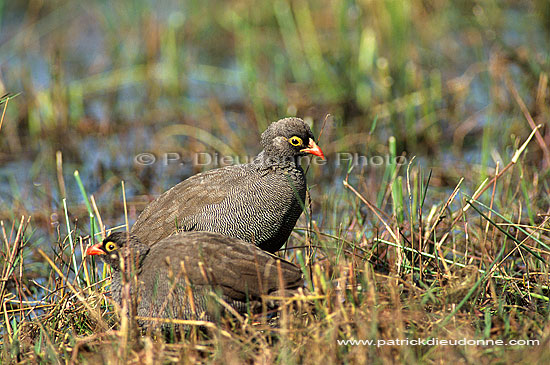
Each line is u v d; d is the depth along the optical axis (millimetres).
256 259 8852
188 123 17047
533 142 14680
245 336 8398
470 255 10508
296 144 10703
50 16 22406
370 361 7766
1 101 11352
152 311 8922
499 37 17578
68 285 9547
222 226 10586
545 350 7590
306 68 18719
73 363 8086
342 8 18297
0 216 13359
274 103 17375
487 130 13961
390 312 8453
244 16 20812
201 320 8664
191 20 21125
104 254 9500
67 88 17328
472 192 13195
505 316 8594
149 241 10625
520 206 11070
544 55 16891
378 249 10867
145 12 20984
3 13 22672
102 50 21141
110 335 8664
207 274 8805
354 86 17281
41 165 15719
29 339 9023
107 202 13891
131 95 19047
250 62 18016
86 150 16312
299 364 7941
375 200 13312
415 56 18281
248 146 16125
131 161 15648
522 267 10422
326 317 8258
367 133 15859
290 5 20266
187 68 19594
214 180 10836
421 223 10297
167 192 11047
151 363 7836
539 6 19344
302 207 10172
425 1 19922
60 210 13375
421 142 15773
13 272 10703
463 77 17469
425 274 9844
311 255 10258
